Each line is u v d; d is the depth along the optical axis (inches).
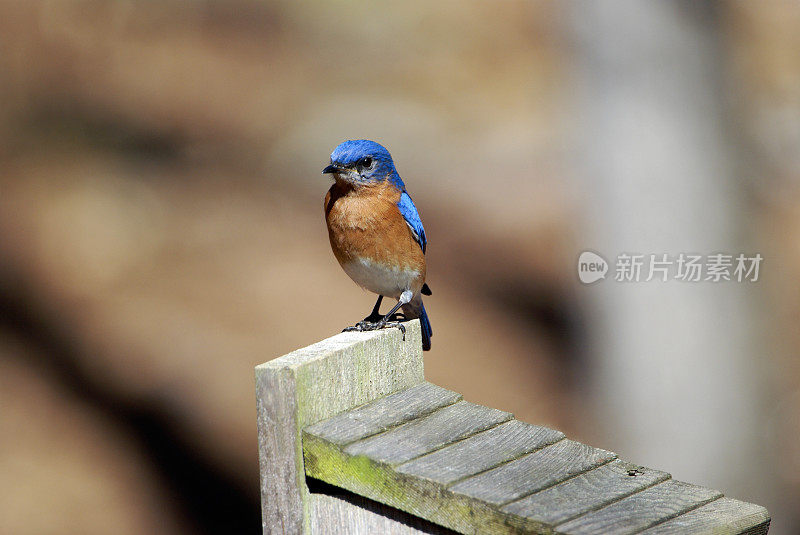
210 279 631.2
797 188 649.0
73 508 505.0
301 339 587.2
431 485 207.3
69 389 570.6
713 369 516.4
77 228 666.8
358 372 239.1
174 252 647.8
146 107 761.0
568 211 655.8
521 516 195.5
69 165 716.0
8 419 551.5
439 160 719.7
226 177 706.2
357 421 231.5
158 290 624.1
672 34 500.7
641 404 524.1
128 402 561.6
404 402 241.6
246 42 833.5
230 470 532.4
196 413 554.3
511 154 718.5
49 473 523.5
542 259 639.1
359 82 798.5
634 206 508.4
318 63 814.5
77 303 614.5
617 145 506.6
